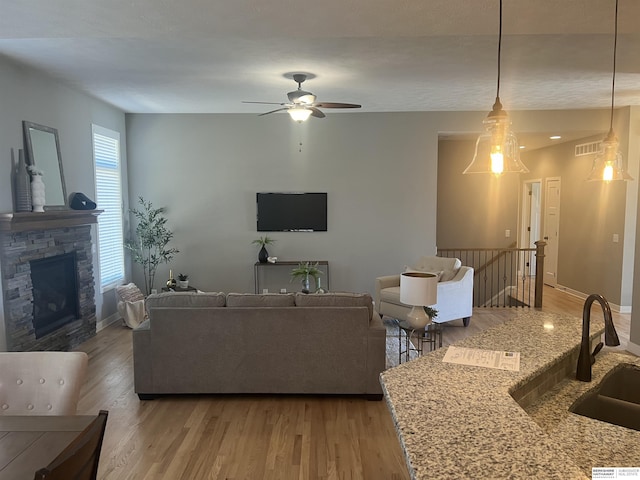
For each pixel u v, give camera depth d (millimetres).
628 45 3885
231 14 2535
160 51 4008
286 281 7121
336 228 7066
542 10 2502
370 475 2766
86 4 2408
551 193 8797
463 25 2736
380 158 6969
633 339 4934
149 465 2863
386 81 5062
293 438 3201
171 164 6977
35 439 1651
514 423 1341
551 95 5762
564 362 2041
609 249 6977
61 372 2102
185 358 3771
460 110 6797
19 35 2850
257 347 3762
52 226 4590
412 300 3996
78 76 4801
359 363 3770
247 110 6719
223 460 2924
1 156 4148
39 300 4676
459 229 8250
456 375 1705
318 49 3975
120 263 6703
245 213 7055
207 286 7137
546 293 8258
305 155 6984
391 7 2455
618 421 1906
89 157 5770
